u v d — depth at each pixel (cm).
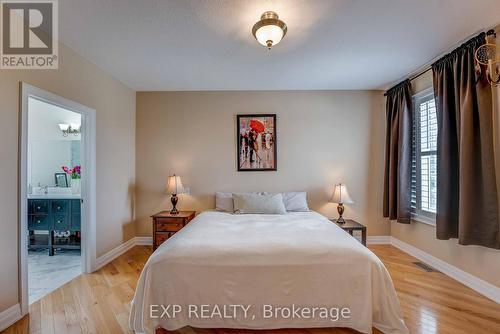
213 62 288
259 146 389
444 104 255
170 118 393
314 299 182
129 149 376
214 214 321
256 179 390
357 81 354
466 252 253
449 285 252
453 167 253
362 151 390
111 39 238
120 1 183
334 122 390
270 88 383
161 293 180
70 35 230
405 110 331
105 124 316
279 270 183
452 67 253
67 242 369
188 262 183
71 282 263
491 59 212
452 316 200
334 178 390
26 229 204
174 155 392
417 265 304
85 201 285
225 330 186
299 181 390
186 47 253
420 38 235
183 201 391
